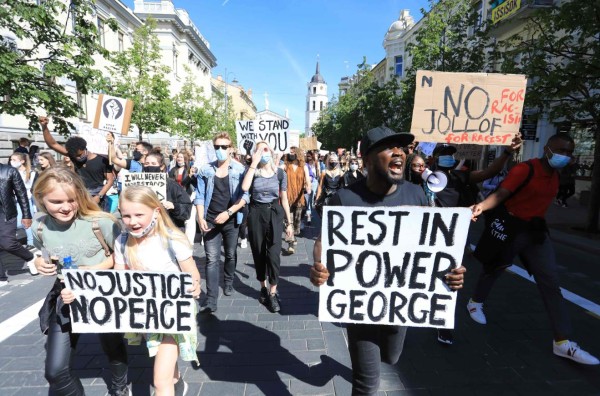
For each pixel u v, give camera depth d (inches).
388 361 87.2
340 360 118.6
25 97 238.5
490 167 129.2
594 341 132.4
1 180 180.4
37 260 81.9
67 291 79.4
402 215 74.6
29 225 194.5
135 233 78.4
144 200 76.9
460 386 105.3
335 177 283.9
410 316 77.7
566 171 528.4
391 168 71.0
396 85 706.8
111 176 207.2
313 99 4783.5
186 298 79.7
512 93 115.3
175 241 81.8
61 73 252.1
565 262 247.3
